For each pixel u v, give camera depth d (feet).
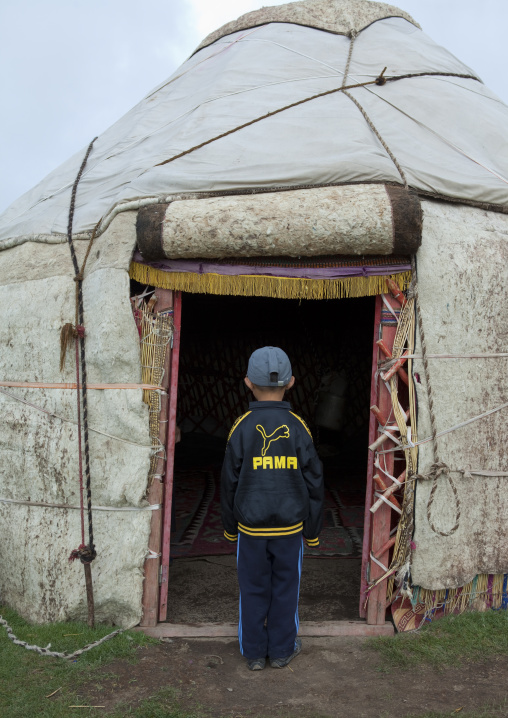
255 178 10.08
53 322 10.21
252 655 8.77
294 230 9.02
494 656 9.04
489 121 12.77
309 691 8.25
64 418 10.02
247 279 9.71
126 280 9.67
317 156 10.48
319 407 24.31
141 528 9.71
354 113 11.87
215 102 13.12
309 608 10.68
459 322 9.80
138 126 14.46
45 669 8.69
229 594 11.35
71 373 10.02
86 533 9.88
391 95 12.91
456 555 9.81
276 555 8.72
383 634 9.72
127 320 9.64
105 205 10.98
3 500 10.72
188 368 26.27
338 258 9.59
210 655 9.18
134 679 8.49
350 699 8.05
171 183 10.21
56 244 11.10
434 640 9.43
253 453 8.73
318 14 16.90
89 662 8.86
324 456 24.36
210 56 17.16
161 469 9.89
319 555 13.43
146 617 9.86
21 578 10.39
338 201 9.08
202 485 19.72
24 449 10.39
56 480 10.02
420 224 9.05
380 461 9.75
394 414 9.63
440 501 9.70
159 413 9.87
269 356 8.95
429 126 12.14
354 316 24.75
